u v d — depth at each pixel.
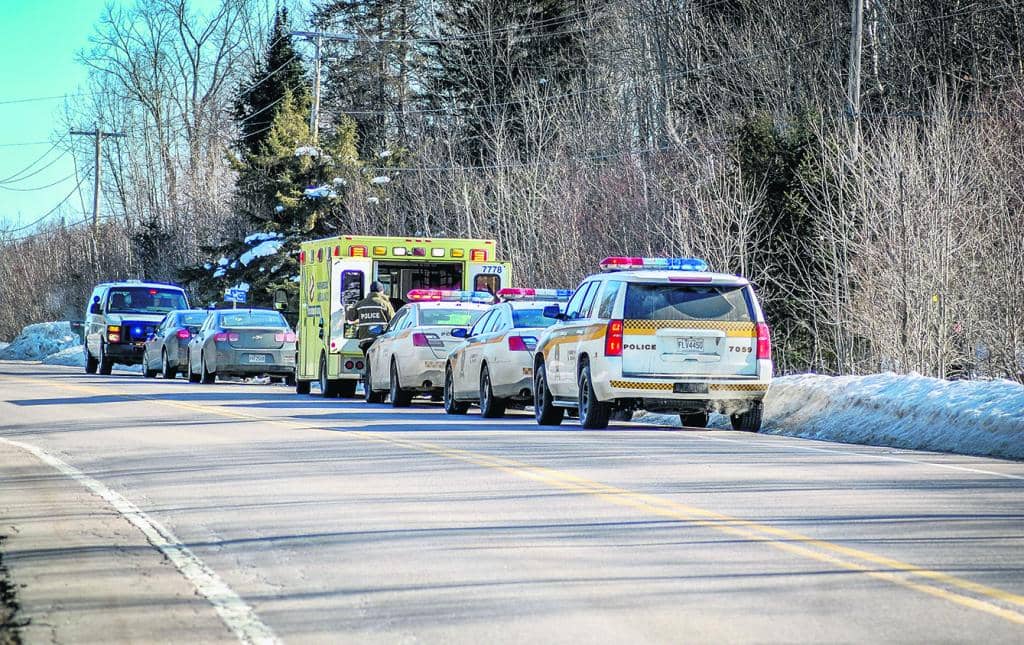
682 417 53.66
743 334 47.28
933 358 62.19
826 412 47.91
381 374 68.19
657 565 21.95
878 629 17.66
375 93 184.12
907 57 109.00
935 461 36.66
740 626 17.88
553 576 21.19
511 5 162.12
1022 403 40.62
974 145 72.75
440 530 25.58
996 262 63.91
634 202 100.00
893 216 64.19
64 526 27.36
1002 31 107.00
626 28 147.38
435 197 133.12
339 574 21.80
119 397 71.25
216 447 42.38
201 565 22.94
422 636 17.66
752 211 76.62
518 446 41.47
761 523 25.91
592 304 49.50
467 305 66.81
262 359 86.44
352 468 35.72
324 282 74.88
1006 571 21.28
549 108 148.75
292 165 138.38
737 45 127.81
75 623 18.81
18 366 126.38
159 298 106.62
